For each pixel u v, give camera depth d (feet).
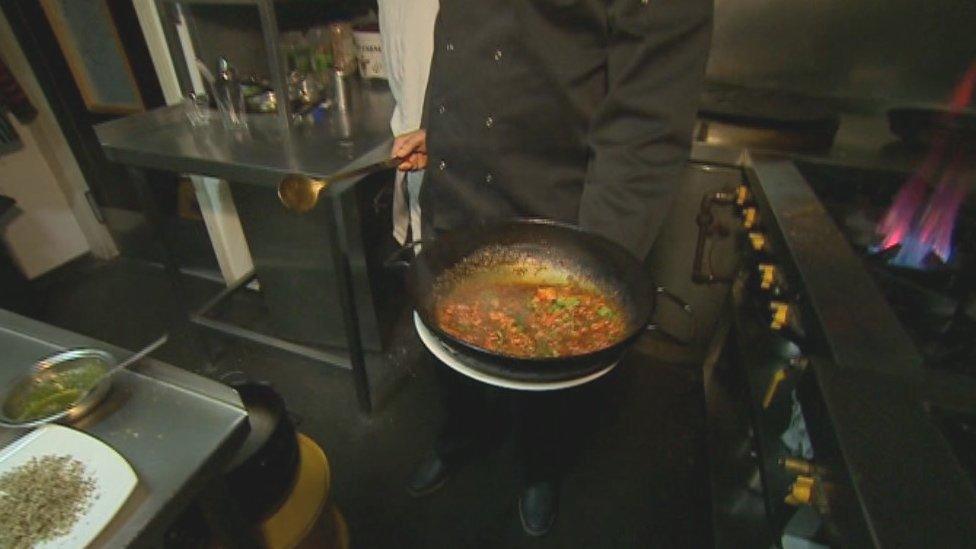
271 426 2.87
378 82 5.74
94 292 6.84
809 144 3.80
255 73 5.38
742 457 3.05
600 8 2.61
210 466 1.60
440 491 4.19
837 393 1.51
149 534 1.40
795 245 2.37
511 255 2.91
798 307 2.11
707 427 4.18
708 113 4.17
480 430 4.03
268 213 4.97
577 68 2.76
